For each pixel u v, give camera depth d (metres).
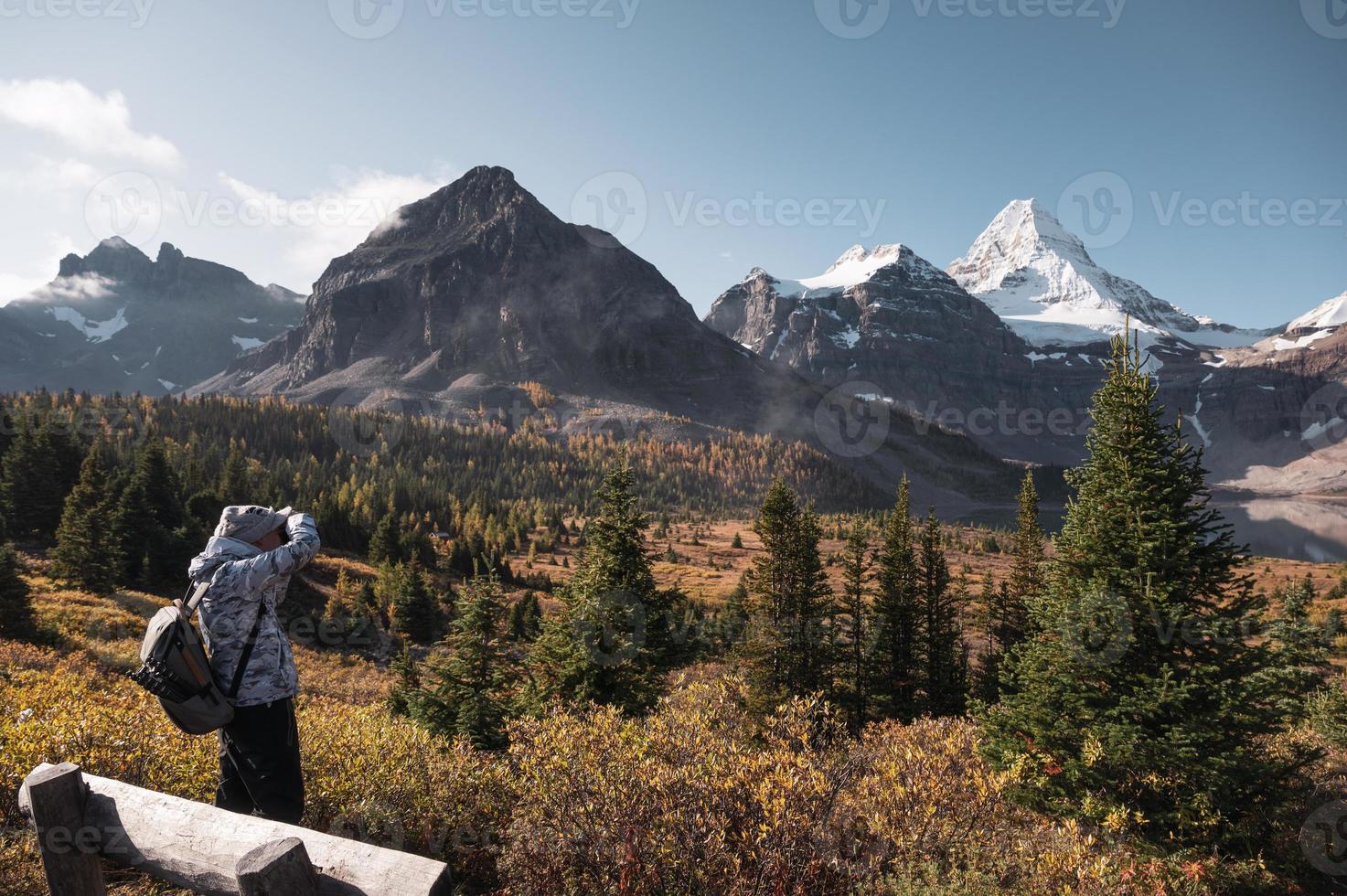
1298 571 117.81
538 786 5.55
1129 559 12.05
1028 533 37.75
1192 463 12.02
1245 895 9.34
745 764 5.82
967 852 6.45
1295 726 14.97
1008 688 13.85
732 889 4.83
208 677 2.88
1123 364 12.84
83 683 9.54
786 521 32.53
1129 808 10.39
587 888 5.00
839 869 5.54
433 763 6.80
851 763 6.61
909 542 36.47
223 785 3.14
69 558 50.31
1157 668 11.55
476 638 18.50
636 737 6.19
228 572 3.03
